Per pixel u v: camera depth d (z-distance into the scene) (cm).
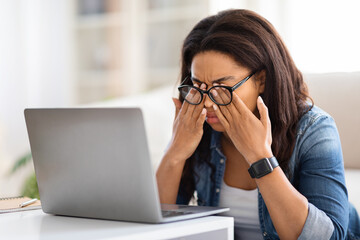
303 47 262
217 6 300
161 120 247
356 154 173
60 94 395
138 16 368
